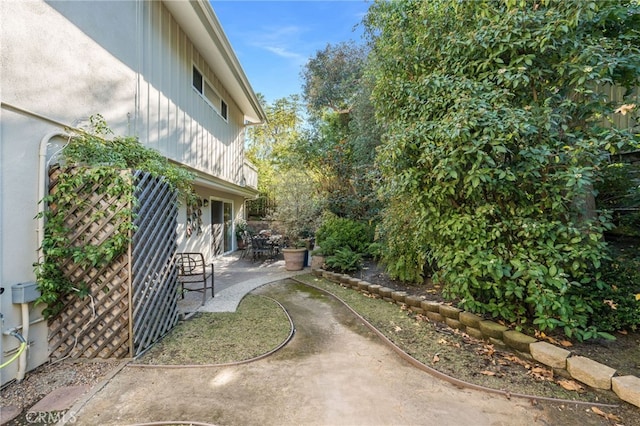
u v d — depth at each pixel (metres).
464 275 3.28
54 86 3.13
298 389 2.52
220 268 8.34
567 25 2.93
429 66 4.16
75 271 2.96
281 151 18.88
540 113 3.10
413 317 4.25
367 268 6.98
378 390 2.51
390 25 4.88
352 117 10.85
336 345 3.43
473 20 3.66
